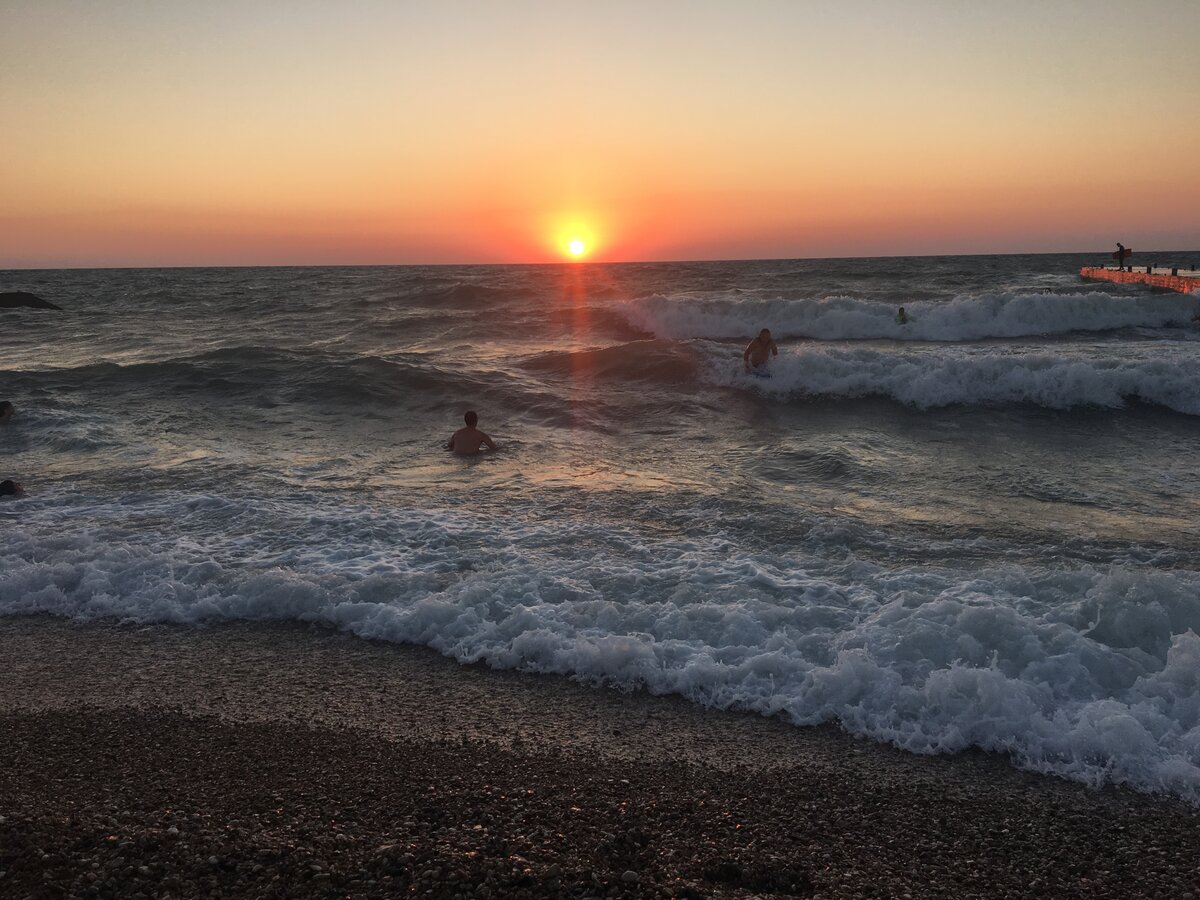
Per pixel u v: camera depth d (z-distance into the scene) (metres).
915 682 4.84
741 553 6.96
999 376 13.58
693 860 3.30
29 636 5.76
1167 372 13.12
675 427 12.25
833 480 9.39
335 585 6.36
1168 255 122.19
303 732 4.45
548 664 5.29
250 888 2.91
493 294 32.56
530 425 12.42
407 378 14.70
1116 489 9.01
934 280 44.59
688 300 23.59
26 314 33.31
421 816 3.58
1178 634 5.07
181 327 26.78
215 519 8.00
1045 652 4.97
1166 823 3.69
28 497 8.73
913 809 3.79
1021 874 3.30
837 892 3.12
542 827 3.52
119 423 12.23
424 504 8.48
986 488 9.05
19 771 3.92
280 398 13.80
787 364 14.41
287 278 78.75
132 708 4.71
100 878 2.90
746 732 4.53
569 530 7.61
